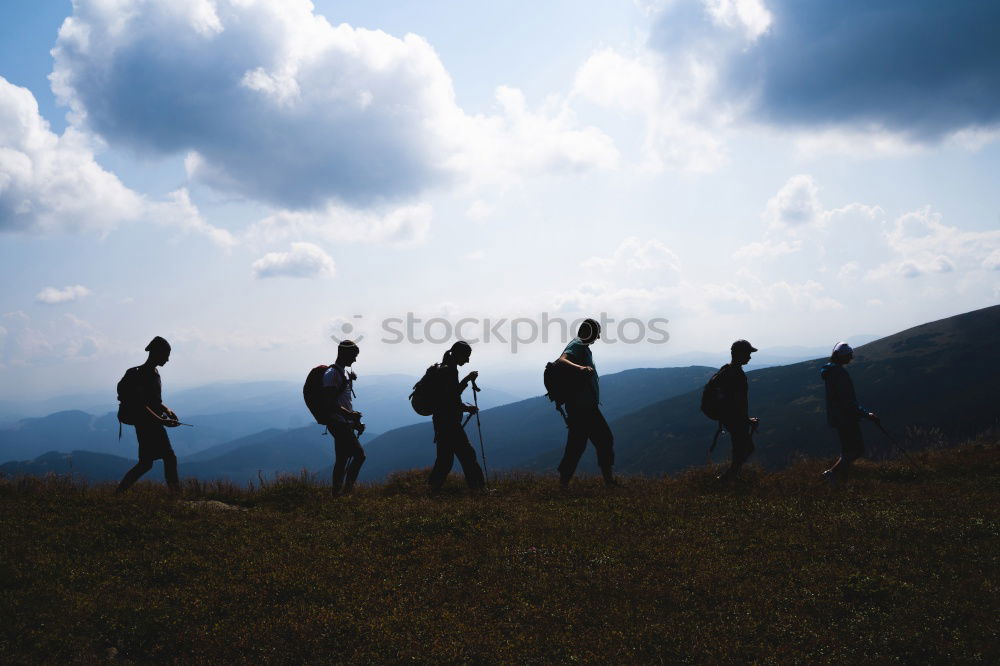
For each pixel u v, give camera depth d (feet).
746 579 19.06
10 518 24.90
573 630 16.05
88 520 24.91
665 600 17.74
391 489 35.32
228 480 34.63
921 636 15.20
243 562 20.85
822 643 15.19
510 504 29.35
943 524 23.70
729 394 33.58
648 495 30.81
